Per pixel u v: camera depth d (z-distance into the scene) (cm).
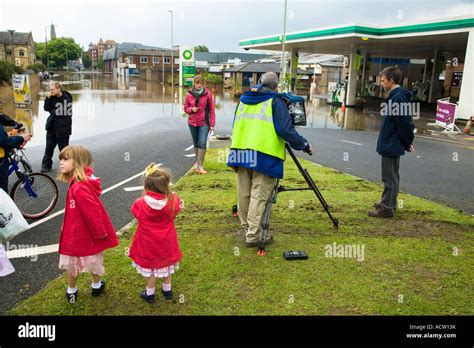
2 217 382
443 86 3800
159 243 320
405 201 617
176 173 784
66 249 318
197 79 743
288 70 4894
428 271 387
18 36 7562
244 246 439
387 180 529
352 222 519
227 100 3419
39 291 348
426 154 1096
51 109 758
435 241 460
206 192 642
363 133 1560
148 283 327
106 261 400
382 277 374
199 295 341
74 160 323
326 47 3425
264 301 333
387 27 2462
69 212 320
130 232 473
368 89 3909
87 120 1731
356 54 2819
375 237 470
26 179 531
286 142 441
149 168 326
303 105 434
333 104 3181
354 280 368
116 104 2598
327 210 488
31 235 476
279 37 3172
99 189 335
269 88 427
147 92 3922
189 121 762
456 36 2248
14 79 2388
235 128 435
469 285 362
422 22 2222
